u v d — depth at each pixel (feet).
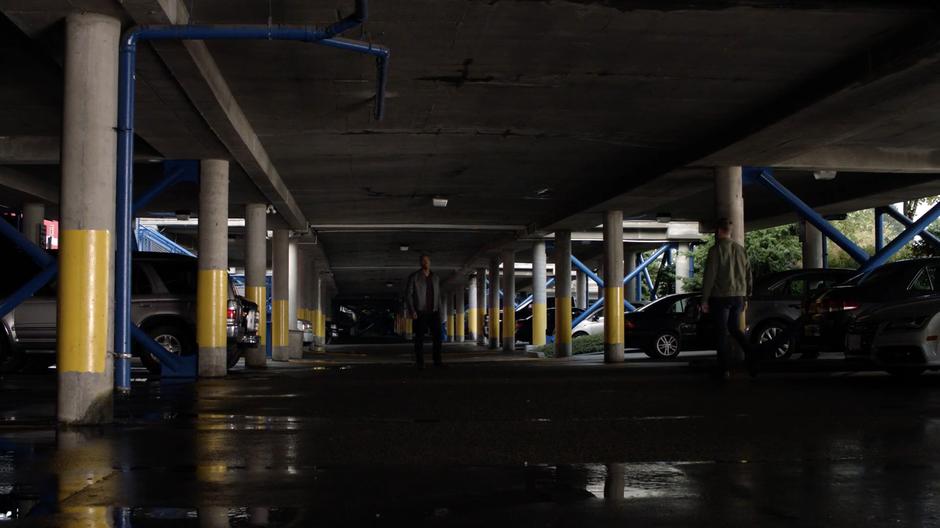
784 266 112.57
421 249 139.74
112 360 28.76
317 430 25.73
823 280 64.80
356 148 58.03
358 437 24.16
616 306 80.33
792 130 48.83
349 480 17.89
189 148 52.42
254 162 55.57
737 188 59.72
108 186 28.91
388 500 15.96
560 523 14.21
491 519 14.49
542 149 58.95
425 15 33.83
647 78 42.34
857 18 34.50
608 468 19.21
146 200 55.47
